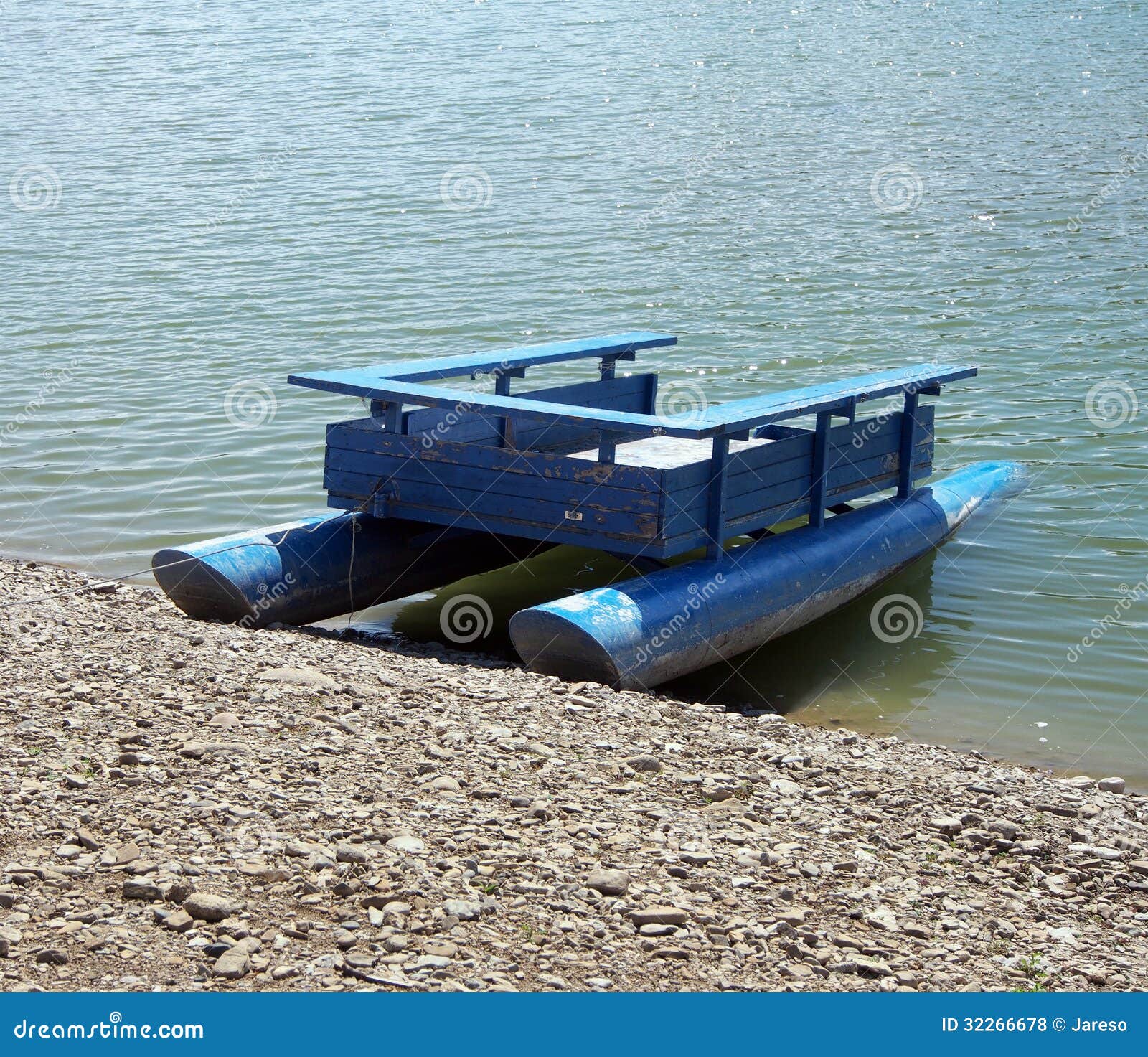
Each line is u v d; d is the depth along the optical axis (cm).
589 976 585
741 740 898
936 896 699
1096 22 5469
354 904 619
